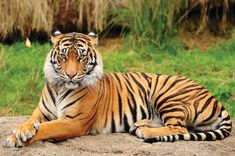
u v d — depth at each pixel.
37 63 15.84
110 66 16.00
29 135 9.72
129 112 10.80
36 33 17.41
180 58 16.50
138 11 17.27
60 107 10.38
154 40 17.17
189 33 17.84
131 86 10.99
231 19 18.08
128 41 17.19
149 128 10.41
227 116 10.99
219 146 10.16
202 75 15.59
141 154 9.65
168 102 10.84
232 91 14.32
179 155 9.60
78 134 10.33
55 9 17.34
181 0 17.64
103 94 10.62
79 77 10.16
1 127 11.09
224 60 16.27
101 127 10.63
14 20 17.17
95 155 9.53
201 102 10.98
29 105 14.10
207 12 18.02
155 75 11.31
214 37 17.78
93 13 17.36
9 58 15.92
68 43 10.27
